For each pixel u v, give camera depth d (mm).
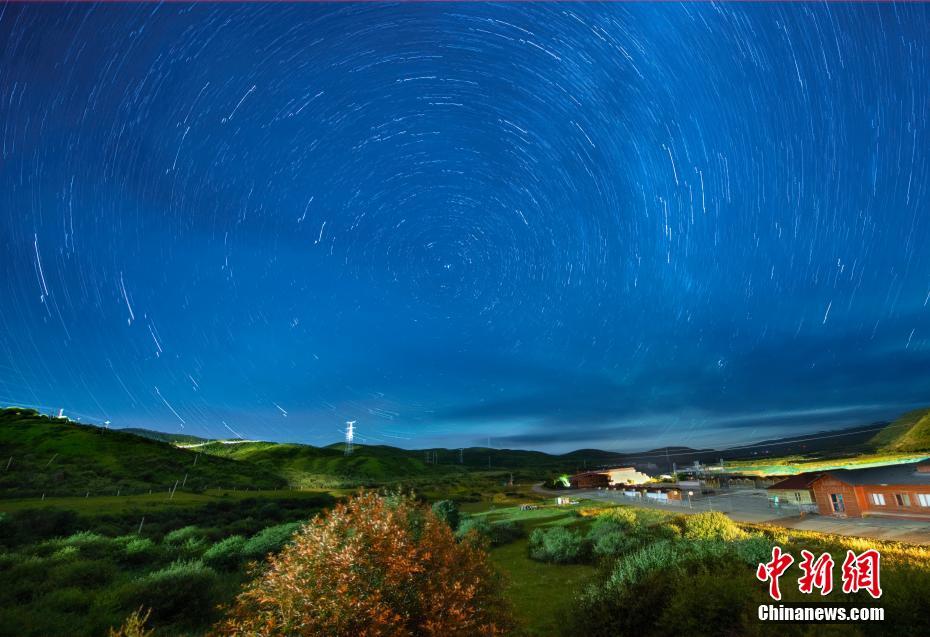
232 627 5859
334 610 5484
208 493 63375
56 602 12070
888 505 25500
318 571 5871
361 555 6074
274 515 41469
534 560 22000
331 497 61969
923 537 19094
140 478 71438
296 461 136375
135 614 6445
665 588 9023
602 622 9180
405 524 7055
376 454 171500
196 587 12367
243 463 106062
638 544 19750
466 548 7879
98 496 52781
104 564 16109
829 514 28859
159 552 20641
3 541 23406
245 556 19031
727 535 20141
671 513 33969
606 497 66125
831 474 29031
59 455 78000
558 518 40875
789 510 32719
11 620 10602
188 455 96500
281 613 5590
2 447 77188
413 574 6336
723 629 7410
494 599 7699
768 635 6691
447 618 6070
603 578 11000
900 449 70188
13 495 48562
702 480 77062
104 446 87938
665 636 8086
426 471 153000
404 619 5688
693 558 10812
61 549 20516
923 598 6391
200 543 23344
